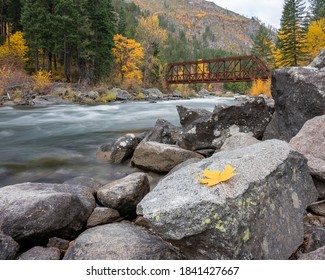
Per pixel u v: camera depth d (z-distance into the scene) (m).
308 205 3.51
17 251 3.33
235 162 3.19
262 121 6.71
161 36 48.00
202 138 6.90
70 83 34.84
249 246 2.64
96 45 36.81
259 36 69.25
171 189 3.00
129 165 7.12
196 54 121.62
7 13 42.88
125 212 4.71
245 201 2.71
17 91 26.66
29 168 7.00
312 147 3.99
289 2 46.22
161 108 22.08
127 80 42.09
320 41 35.53
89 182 5.57
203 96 48.41
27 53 37.62
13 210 3.57
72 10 33.41
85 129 12.56
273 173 3.06
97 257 2.98
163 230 2.66
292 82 5.62
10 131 12.10
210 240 2.60
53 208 3.73
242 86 68.19
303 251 3.08
